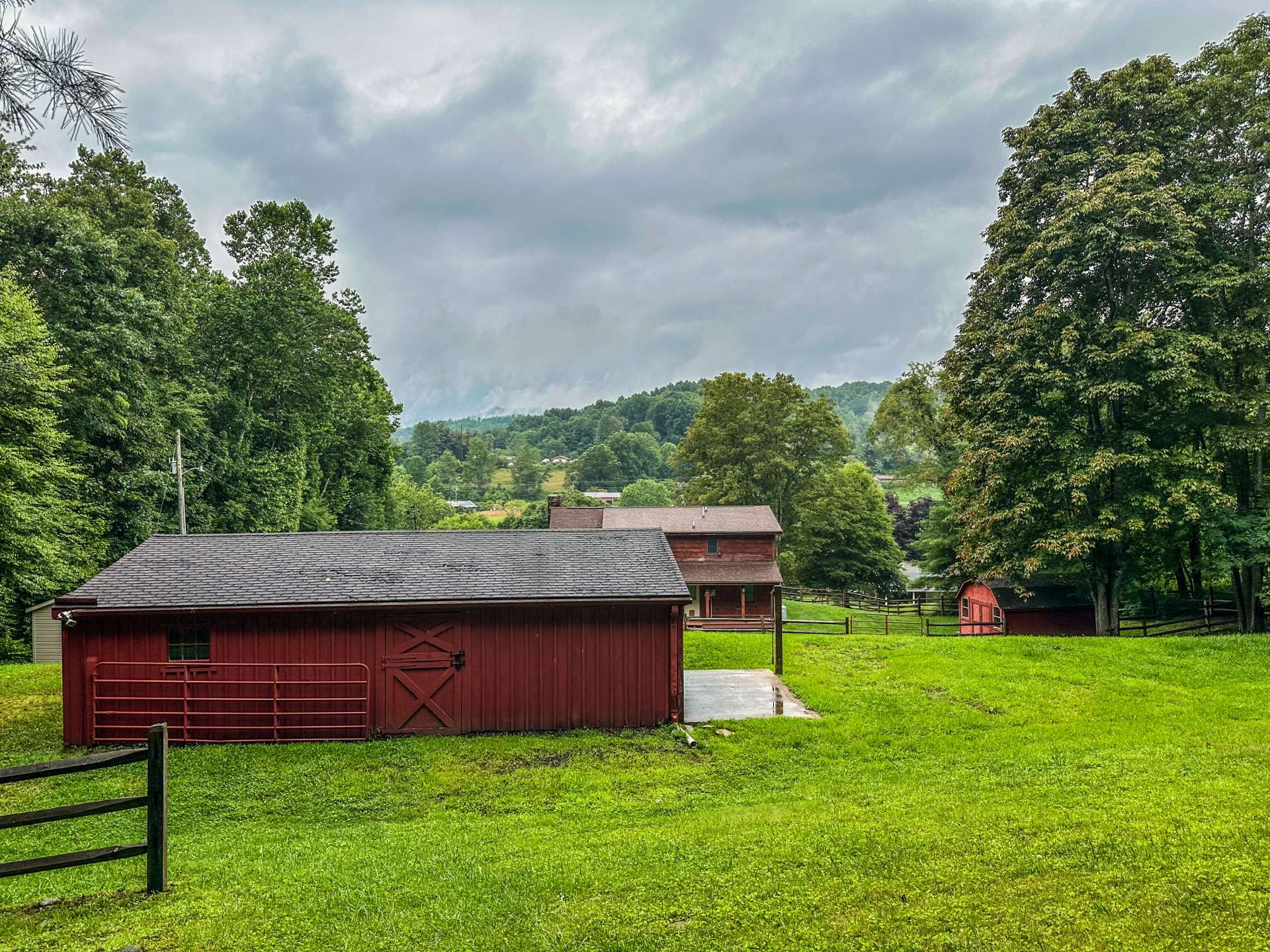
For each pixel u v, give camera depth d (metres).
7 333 18.58
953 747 12.64
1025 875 6.29
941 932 5.36
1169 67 23.58
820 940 5.33
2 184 27.95
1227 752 10.68
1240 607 24.09
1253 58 22.02
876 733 13.53
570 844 8.03
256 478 37.47
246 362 37.34
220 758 12.46
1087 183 23.86
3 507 17.83
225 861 7.62
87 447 26.23
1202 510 21.30
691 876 6.65
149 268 31.47
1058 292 23.81
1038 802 8.59
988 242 26.23
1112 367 22.61
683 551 38.16
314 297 39.28
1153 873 6.09
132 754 6.36
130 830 9.48
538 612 14.18
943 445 39.88
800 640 22.23
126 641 13.82
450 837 8.66
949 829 7.61
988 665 18.20
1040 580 30.47
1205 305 22.77
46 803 10.76
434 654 14.02
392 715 13.93
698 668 19.08
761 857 7.04
